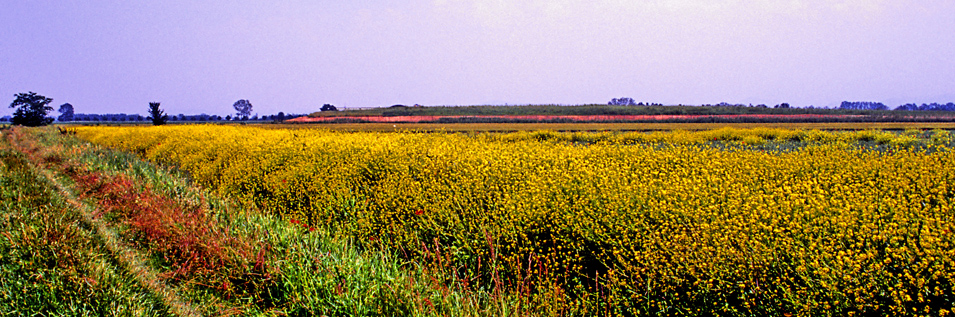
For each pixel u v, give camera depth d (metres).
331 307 3.77
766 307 3.69
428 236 5.68
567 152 10.45
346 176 8.43
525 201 5.68
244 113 149.12
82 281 3.80
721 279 3.89
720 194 5.55
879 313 3.45
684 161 8.99
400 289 3.92
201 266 4.48
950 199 5.06
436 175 8.23
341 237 5.63
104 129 33.66
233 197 8.20
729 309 3.77
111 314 3.51
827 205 4.80
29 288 3.72
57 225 4.87
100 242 4.79
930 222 4.08
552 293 4.11
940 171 6.75
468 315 3.68
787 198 5.34
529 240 5.06
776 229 4.05
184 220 5.36
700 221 4.66
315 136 17.52
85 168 9.17
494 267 4.44
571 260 4.87
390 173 8.67
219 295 4.13
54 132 29.34
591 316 4.14
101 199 6.89
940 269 3.35
